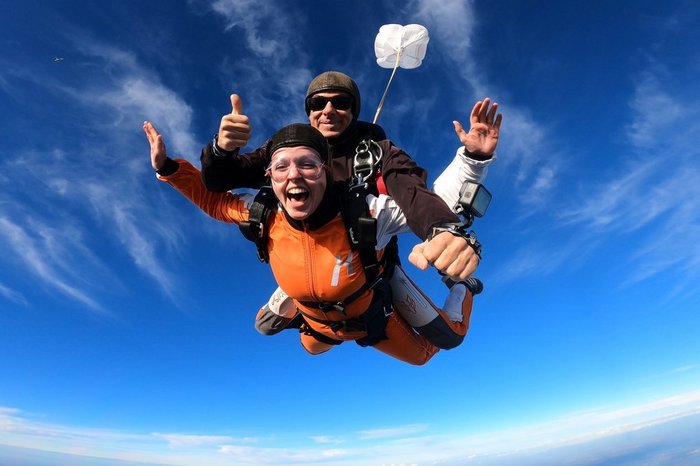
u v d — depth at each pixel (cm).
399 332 196
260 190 134
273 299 207
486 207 106
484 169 111
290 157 112
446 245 85
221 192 137
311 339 222
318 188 115
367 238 118
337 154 147
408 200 105
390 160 123
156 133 135
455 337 204
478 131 107
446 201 114
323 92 144
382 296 154
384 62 198
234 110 113
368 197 125
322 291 135
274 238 133
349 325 154
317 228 125
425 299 192
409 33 191
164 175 140
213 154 120
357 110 150
